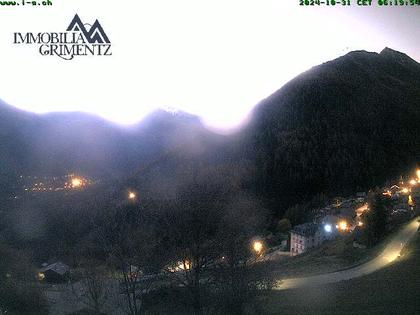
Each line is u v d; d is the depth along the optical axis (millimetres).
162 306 32000
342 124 173750
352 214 95688
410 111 194750
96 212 93562
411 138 172250
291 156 152250
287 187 137125
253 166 146250
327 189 138000
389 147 163625
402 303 26266
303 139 163625
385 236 59281
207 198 33219
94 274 45938
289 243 91375
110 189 125812
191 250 29500
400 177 138250
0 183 139625
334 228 90688
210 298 29625
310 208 121562
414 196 87562
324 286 35781
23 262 62219
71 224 95562
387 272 36812
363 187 138375
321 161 149625
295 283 41188
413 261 39875
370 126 176000
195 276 29156
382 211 61281
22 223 100562
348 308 26719
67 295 47750
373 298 28359
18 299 40688
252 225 46094
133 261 40969
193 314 28031
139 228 56594
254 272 31141
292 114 183125
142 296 35125
